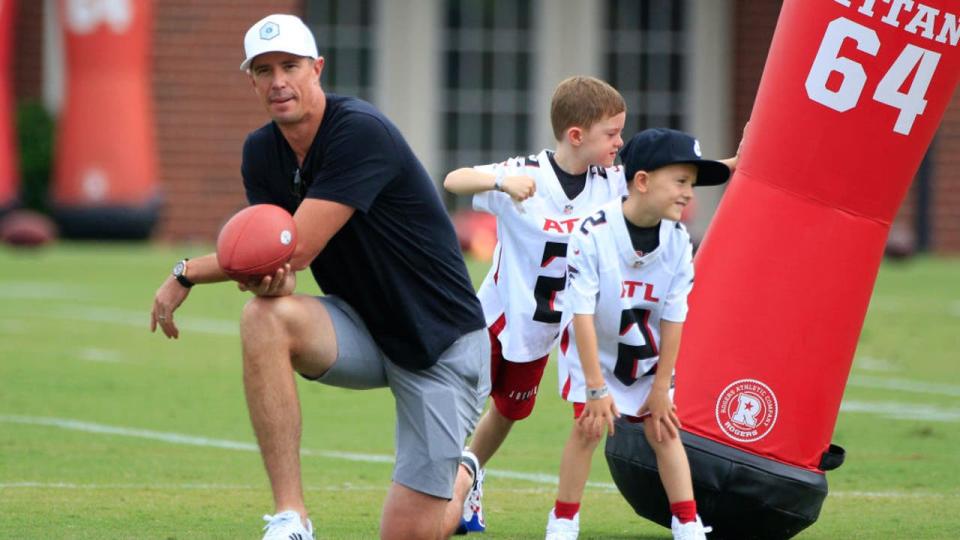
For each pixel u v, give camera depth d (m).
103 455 20.58
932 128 15.61
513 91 65.06
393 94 64.62
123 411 24.47
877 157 15.44
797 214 15.59
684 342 15.82
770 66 15.84
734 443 15.53
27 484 18.44
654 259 14.68
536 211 16.25
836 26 15.33
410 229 13.78
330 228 13.51
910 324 38.44
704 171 14.61
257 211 13.46
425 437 13.98
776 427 15.55
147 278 47.53
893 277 51.88
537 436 22.83
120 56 58.03
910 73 15.30
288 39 13.43
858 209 15.56
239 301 43.22
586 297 14.65
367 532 16.00
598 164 16.23
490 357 14.77
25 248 55.94
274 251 13.30
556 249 16.22
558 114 16.22
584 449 15.02
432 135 64.94
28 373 28.61
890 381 29.33
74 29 57.62
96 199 58.19
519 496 18.31
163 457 20.55
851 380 29.44
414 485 14.06
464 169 16.08
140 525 16.14
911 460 21.02
